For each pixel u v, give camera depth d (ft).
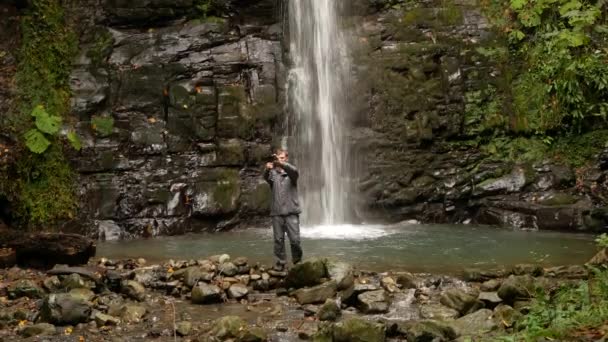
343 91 53.78
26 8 51.31
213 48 53.36
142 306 25.94
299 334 22.72
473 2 57.52
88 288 27.86
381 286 28.32
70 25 52.11
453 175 51.93
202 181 48.80
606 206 46.52
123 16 52.95
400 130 52.75
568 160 51.88
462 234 44.80
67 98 50.01
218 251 39.19
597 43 54.60
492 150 53.11
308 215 51.24
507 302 24.84
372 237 43.55
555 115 53.11
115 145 48.96
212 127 50.37
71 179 47.62
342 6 57.67
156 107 50.83
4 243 32.86
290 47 55.88
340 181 52.16
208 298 26.94
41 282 28.60
